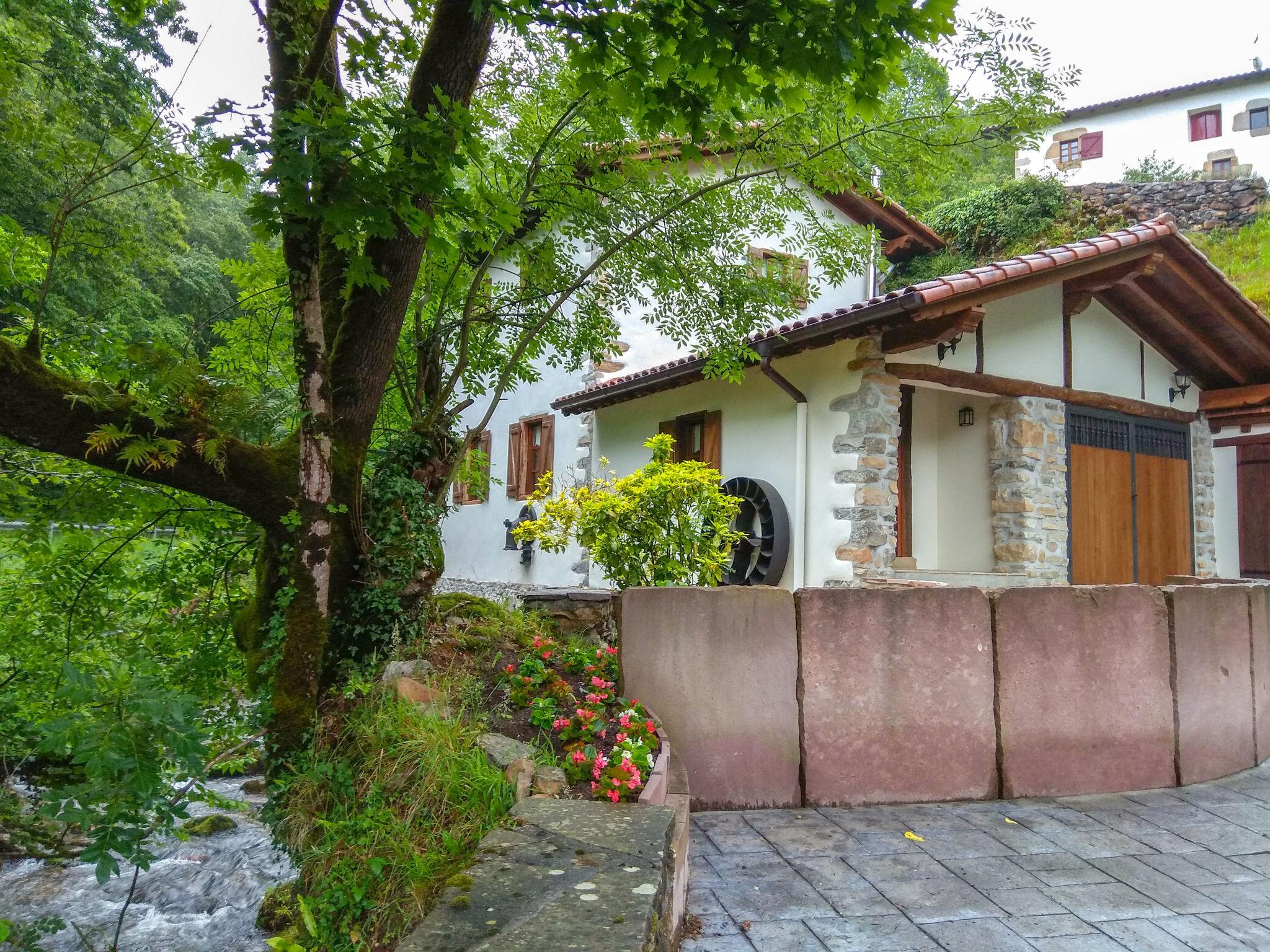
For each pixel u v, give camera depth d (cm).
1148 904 282
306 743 344
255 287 511
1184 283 778
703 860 314
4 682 453
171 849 453
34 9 749
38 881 411
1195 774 438
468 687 351
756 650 384
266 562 408
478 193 341
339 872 252
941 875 304
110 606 488
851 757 388
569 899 178
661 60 289
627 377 921
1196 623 453
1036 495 740
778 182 563
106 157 368
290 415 409
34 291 410
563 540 548
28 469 437
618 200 513
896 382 702
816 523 732
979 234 1762
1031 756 407
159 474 363
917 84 457
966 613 408
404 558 404
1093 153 2230
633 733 310
